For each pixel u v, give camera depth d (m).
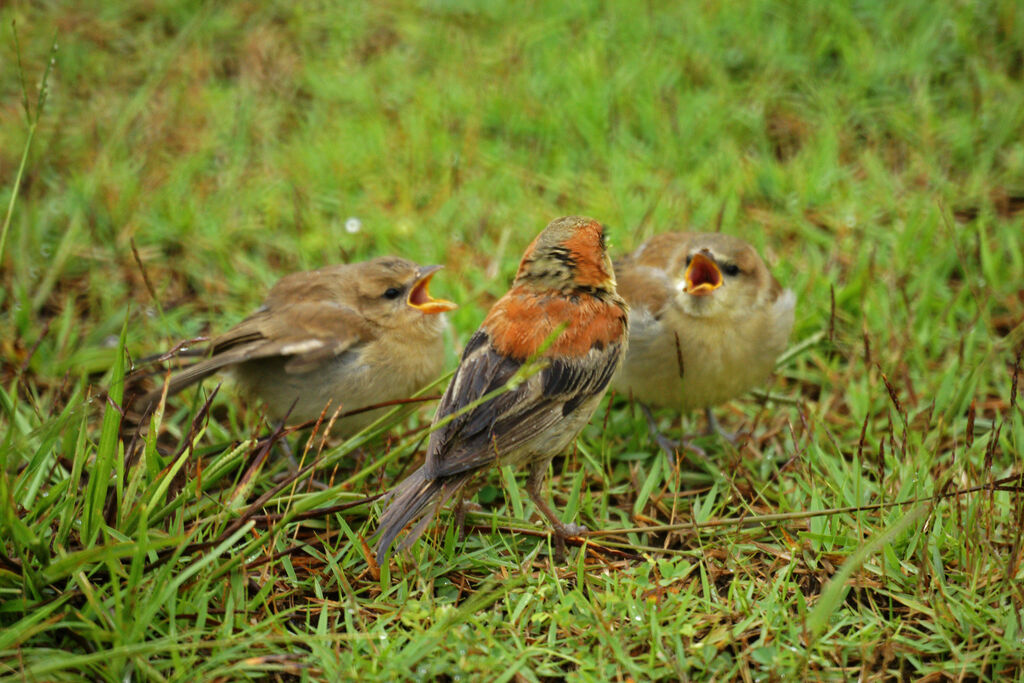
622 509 10.30
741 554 9.42
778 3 17.36
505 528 9.74
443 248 13.56
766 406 11.86
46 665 7.20
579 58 16.56
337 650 7.92
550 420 9.08
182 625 8.02
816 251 13.39
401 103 16.41
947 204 13.95
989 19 16.48
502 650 8.03
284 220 14.23
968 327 12.42
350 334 10.52
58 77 16.56
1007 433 10.70
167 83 16.62
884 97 15.80
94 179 14.14
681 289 10.58
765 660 7.93
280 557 8.75
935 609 8.30
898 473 9.81
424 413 11.38
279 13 18.36
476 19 18.00
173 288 13.48
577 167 14.98
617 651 7.95
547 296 9.40
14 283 12.89
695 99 15.78
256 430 9.87
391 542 8.14
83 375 9.84
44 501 8.35
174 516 8.84
